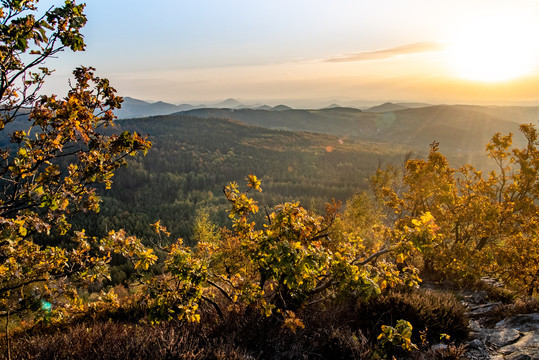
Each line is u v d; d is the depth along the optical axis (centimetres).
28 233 446
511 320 636
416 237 508
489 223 1323
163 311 486
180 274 481
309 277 499
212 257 700
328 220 938
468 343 552
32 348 468
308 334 558
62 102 418
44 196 406
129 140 484
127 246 547
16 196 420
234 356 430
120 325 591
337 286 553
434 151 1441
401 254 529
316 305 705
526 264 1160
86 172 460
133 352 430
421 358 494
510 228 1331
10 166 390
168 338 445
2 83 382
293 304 586
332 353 482
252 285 534
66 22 395
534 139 1431
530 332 552
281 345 498
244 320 550
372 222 1783
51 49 398
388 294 664
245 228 616
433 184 1426
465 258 1177
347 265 503
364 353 461
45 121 410
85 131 459
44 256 499
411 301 635
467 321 618
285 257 456
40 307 447
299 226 535
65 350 450
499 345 530
